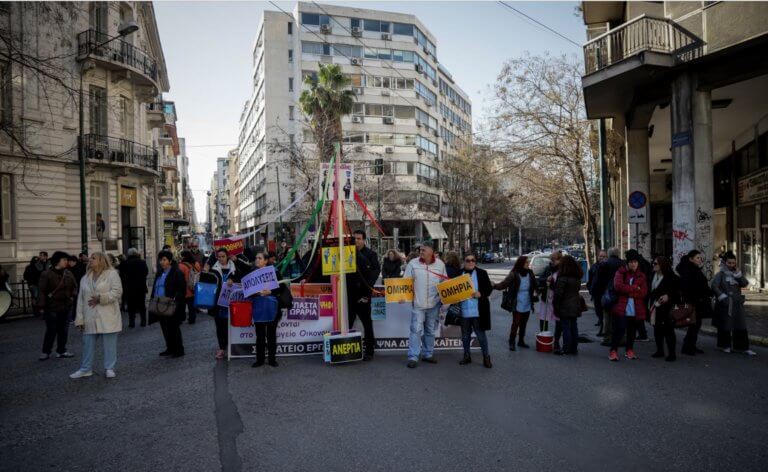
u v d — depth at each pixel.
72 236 20.75
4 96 18.23
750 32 11.36
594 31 20.47
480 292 7.88
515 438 4.83
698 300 8.49
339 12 48.03
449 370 7.59
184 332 11.59
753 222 18.81
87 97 21.61
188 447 4.67
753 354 8.62
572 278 8.73
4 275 14.66
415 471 4.14
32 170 18.91
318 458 4.39
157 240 32.09
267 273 7.77
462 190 50.38
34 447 4.72
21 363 8.49
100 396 6.38
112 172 22.98
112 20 23.14
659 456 4.43
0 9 17.69
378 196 38.53
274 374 7.36
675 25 12.70
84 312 7.34
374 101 48.22
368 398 6.11
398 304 9.02
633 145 16.91
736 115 16.34
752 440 4.79
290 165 34.19
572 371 7.51
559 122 20.67
